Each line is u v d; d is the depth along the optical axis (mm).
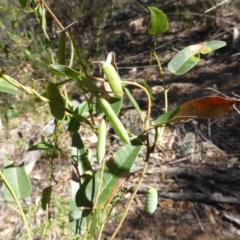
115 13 1753
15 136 890
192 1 1517
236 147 786
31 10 238
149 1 1765
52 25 1142
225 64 1199
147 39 1568
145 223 618
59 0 1360
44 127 886
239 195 653
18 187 241
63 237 597
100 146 206
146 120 214
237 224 602
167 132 841
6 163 242
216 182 691
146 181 708
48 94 209
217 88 1058
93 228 240
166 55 1414
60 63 231
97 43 1241
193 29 1505
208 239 583
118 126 197
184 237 590
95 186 234
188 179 706
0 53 918
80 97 907
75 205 238
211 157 764
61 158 781
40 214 646
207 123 862
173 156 773
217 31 1399
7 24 1106
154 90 1103
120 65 1400
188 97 1026
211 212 629
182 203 652
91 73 991
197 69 1210
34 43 1090
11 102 935
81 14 1404
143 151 777
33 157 792
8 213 646
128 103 967
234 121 865
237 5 1472
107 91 210
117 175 233
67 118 243
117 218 626
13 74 912
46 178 745
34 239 597
